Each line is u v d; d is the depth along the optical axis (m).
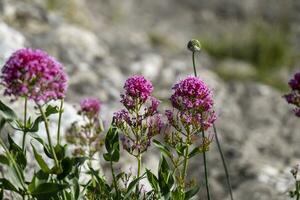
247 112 10.62
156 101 3.96
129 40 14.26
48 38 11.19
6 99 5.49
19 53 3.34
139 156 3.99
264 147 9.12
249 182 7.35
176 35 18.53
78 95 9.23
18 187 3.58
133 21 18.86
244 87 11.80
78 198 3.78
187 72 12.01
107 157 3.87
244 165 7.96
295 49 18.19
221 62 15.47
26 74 3.28
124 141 4.05
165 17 19.94
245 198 7.01
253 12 20.67
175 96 3.85
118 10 18.98
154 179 3.89
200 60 14.62
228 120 10.05
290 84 4.01
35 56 3.34
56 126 5.56
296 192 4.30
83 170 5.20
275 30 18.88
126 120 3.92
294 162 8.55
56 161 3.52
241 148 8.80
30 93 3.33
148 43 14.90
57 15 13.31
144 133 3.96
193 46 4.28
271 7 20.95
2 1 11.76
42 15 12.12
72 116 5.77
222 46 17.08
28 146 5.20
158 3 20.78
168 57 13.14
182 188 3.92
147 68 11.67
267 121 10.29
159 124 3.96
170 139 3.94
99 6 18.89
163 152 3.95
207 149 3.94
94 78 10.02
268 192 7.07
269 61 16.78
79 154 4.79
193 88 3.82
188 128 3.89
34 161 5.17
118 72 10.94
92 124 4.80
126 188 4.22
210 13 20.66
